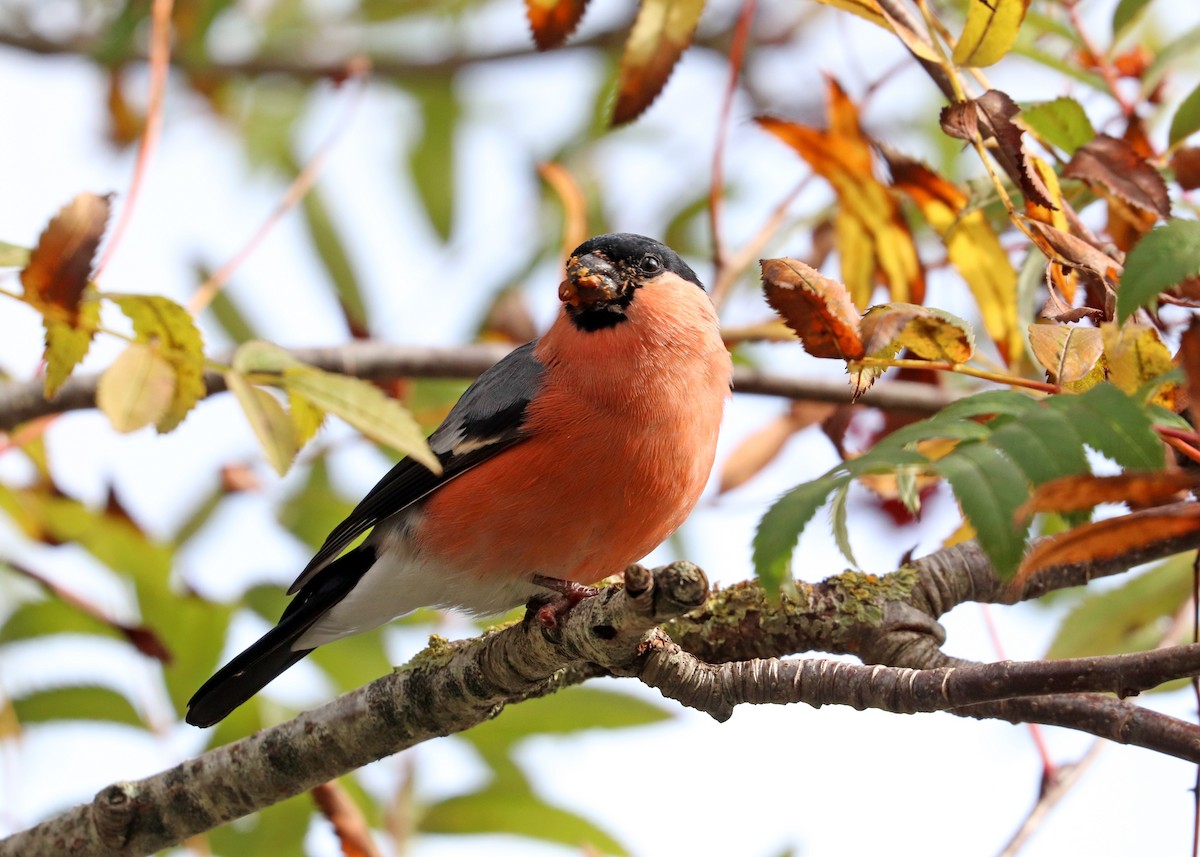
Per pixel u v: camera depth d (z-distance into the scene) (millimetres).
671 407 8312
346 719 7641
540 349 8828
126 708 9320
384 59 14742
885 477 8375
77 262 5766
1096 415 4531
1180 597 8570
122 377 5812
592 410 8289
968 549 7680
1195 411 4707
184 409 5863
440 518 8586
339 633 9188
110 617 8828
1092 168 6781
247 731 9445
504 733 9242
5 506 9672
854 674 6367
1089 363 5660
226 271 9758
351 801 8328
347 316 11023
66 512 9711
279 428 5699
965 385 9664
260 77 14594
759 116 8406
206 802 7754
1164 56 8273
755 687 6551
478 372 10836
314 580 9250
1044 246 6449
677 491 8484
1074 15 8453
